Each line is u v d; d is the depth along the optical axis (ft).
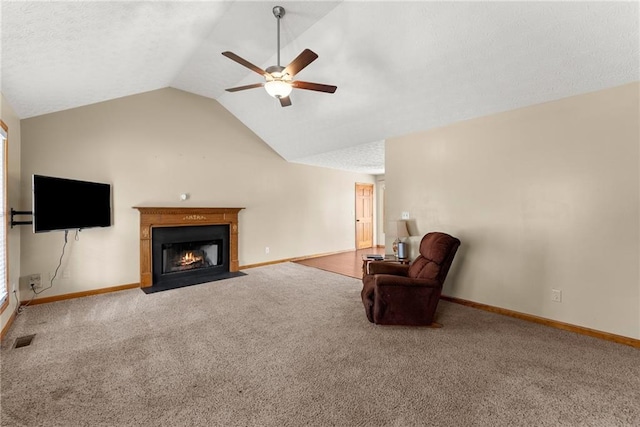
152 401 5.83
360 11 8.73
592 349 7.92
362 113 13.07
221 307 11.37
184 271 15.71
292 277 16.19
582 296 8.97
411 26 8.60
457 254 11.97
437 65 9.53
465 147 11.68
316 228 22.77
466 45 8.57
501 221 10.68
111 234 13.32
